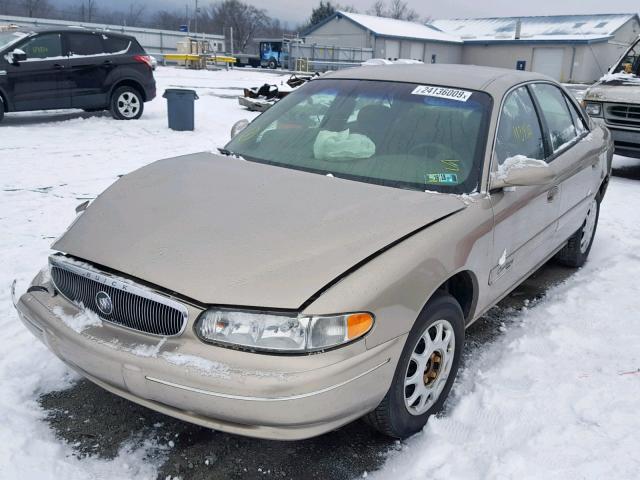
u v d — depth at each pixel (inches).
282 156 137.9
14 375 123.2
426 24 2332.7
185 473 99.4
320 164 131.7
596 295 174.7
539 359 135.8
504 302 171.5
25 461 97.6
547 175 121.6
